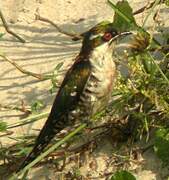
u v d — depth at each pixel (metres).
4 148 10.66
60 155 10.49
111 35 9.64
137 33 10.71
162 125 10.38
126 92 10.32
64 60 11.83
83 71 9.70
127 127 10.48
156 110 10.40
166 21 11.90
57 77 11.49
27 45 12.24
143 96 10.45
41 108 11.18
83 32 12.21
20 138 10.73
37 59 11.96
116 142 10.48
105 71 9.69
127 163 10.26
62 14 12.69
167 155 10.02
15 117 11.18
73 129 10.46
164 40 11.58
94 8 12.68
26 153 10.48
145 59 10.62
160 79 10.45
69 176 10.32
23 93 11.51
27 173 10.20
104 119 10.70
